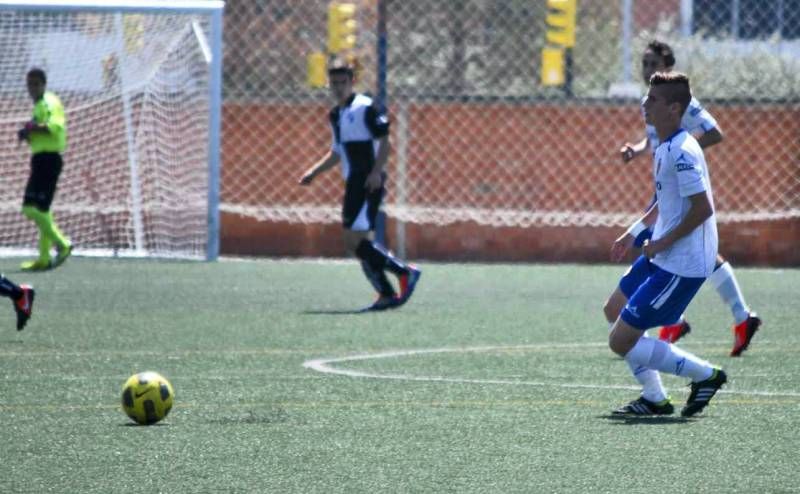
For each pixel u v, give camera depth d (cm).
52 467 2084
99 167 6362
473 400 2705
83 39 6356
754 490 1930
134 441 2280
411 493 1914
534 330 3909
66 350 3444
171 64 6247
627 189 6388
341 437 2312
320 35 8025
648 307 2480
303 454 2175
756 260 6272
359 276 5556
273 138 6481
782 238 6266
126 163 6341
